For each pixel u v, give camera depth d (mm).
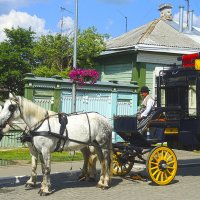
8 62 21891
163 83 12141
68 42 21875
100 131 10086
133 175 11383
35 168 10078
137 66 20094
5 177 10844
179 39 22109
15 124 9453
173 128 10977
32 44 23594
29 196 9172
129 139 11367
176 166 10750
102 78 22484
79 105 17438
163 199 8898
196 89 10969
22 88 21969
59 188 10078
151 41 20688
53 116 9617
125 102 18656
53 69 21141
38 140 9336
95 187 10219
